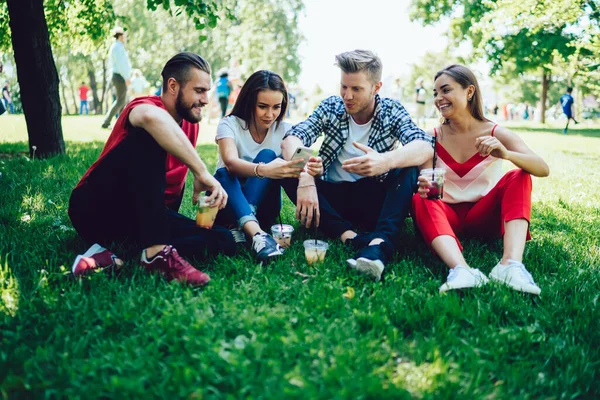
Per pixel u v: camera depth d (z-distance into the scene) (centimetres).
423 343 203
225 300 229
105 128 1145
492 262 299
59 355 186
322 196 333
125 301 222
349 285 261
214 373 176
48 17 802
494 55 2123
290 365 187
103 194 267
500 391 179
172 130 249
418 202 283
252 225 297
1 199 409
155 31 3516
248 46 3738
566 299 256
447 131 316
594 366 197
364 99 306
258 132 335
